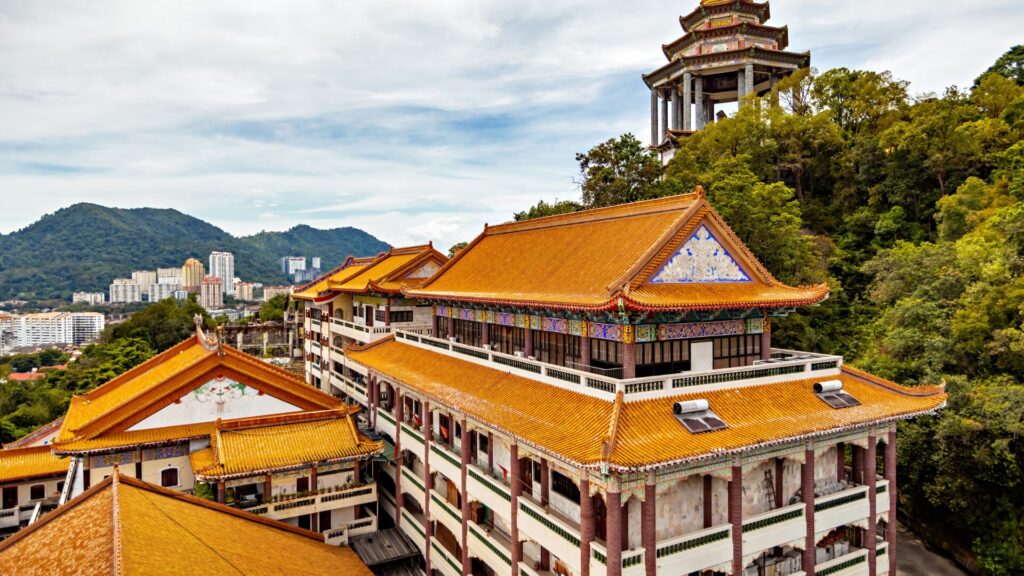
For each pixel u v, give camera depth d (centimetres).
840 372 3556
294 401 4762
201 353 5272
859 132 8394
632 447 2447
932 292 5075
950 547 4450
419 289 4925
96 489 2905
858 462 3622
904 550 4559
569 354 3481
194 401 4462
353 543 4388
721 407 2930
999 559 3931
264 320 15900
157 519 2731
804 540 3062
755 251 6169
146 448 4259
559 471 2967
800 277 6281
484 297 3791
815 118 8275
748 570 3109
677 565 2630
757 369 3169
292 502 4166
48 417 8662
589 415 2775
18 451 5509
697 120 9912
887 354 5094
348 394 6888
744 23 9419
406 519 4594
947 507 4344
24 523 5334
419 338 5034
